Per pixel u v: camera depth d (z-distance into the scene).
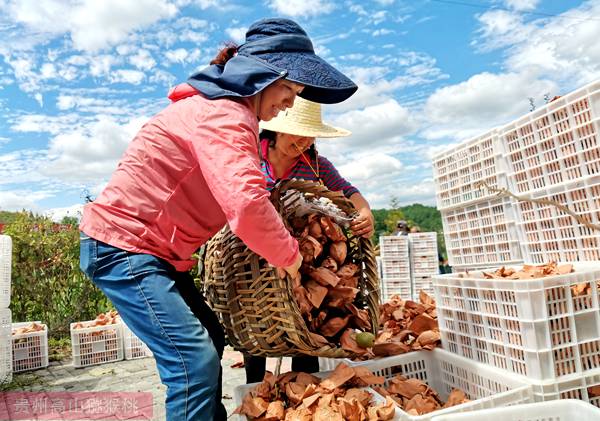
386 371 2.94
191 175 2.10
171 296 2.07
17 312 7.75
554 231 3.12
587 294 2.44
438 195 4.29
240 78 2.03
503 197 3.52
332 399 2.16
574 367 2.37
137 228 2.10
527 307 2.32
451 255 4.20
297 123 2.82
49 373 5.54
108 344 5.97
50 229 8.33
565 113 2.91
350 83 2.27
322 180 3.20
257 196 1.88
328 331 2.54
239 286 2.37
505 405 2.19
